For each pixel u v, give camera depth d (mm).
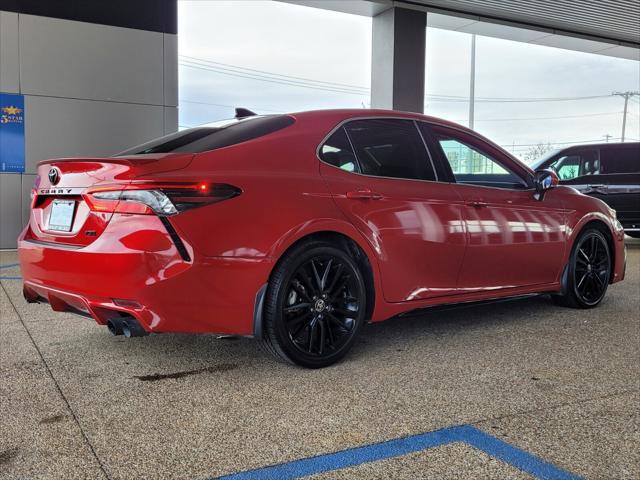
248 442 2271
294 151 3174
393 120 3674
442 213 3635
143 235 2664
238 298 2844
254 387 2875
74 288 2896
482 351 3516
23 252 3287
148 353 3443
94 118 9047
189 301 2734
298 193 3045
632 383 2959
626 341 3754
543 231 4266
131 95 9258
